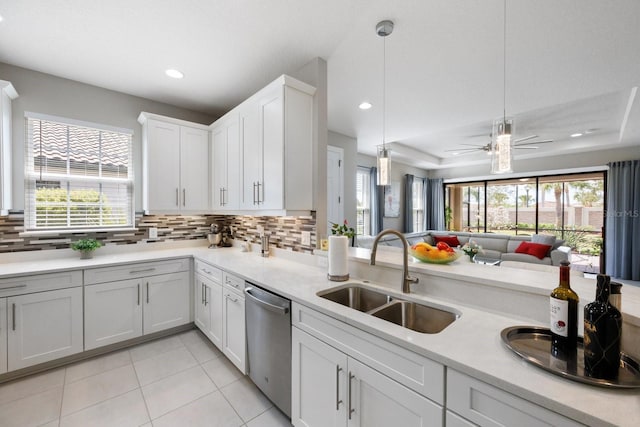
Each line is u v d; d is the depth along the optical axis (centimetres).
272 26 188
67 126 259
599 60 224
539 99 307
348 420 124
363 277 193
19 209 235
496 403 81
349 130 438
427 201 779
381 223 617
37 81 244
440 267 162
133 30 192
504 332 105
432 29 189
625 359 84
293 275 201
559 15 172
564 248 485
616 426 62
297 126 221
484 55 220
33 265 222
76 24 185
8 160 222
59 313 216
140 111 300
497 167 209
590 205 570
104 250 278
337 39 202
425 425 97
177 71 247
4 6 167
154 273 261
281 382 164
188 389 194
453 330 112
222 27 189
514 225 674
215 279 242
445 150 615
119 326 243
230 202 278
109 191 282
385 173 256
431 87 278
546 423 72
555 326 94
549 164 583
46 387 194
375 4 167
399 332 109
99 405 178
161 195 283
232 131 274
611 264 518
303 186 226
